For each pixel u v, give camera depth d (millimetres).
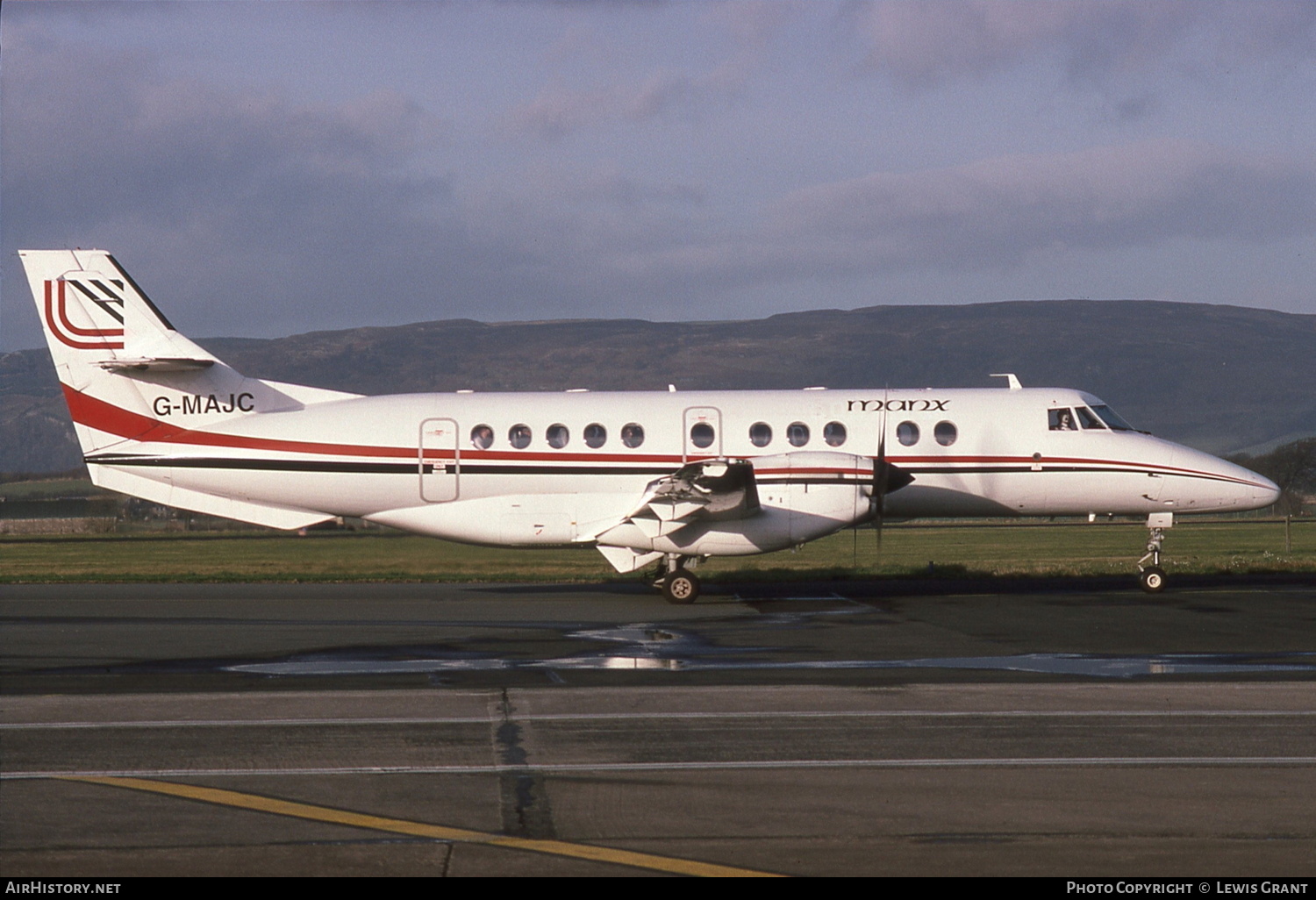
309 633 63656
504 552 140375
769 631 64188
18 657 55062
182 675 49625
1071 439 86688
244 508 88438
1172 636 61281
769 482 80625
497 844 26875
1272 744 36312
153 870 25125
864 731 38281
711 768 33594
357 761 34531
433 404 87312
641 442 85500
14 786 31766
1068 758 34625
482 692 45344
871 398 87375
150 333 87125
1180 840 27078
